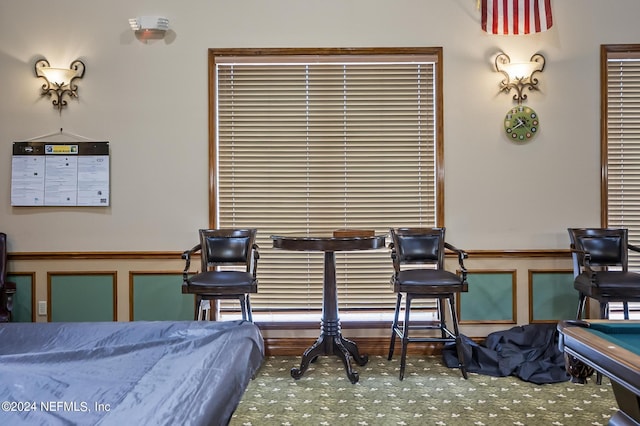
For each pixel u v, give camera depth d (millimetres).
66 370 1109
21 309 3830
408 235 3512
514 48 3869
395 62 3924
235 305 3951
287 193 3959
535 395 2904
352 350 3457
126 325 1471
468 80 3865
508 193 3867
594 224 3857
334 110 3949
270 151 3949
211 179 3869
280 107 3947
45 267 3836
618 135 3900
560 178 3861
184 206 3871
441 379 3188
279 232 3959
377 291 3951
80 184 3852
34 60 3871
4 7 3865
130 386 997
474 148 3867
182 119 3873
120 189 3869
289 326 3816
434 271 3283
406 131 3943
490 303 3830
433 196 3938
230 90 3943
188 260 3266
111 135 3869
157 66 3875
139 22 3795
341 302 3943
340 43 3875
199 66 3881
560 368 3193
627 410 1529
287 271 3953
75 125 3869
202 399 914
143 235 3867
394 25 3873
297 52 3861
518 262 3832
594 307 3824
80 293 3842
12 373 1090
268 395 2930
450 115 3871
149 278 3848
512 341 3535
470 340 3592
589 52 3857
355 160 3951
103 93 3871
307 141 3951
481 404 2783
